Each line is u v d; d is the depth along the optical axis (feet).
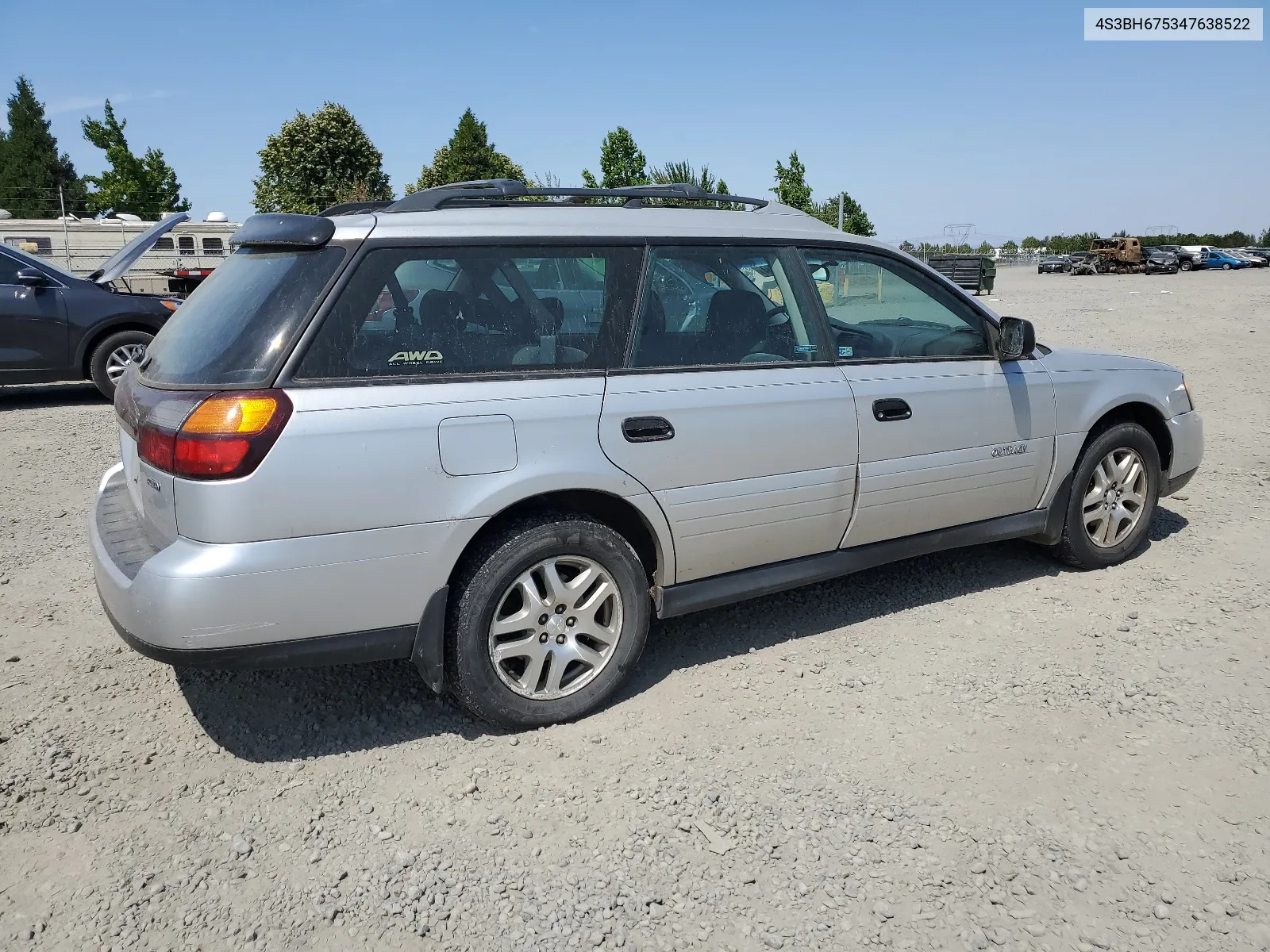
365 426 10.32
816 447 13.14
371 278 10.72
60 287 33.14
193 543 10.01
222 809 10.23
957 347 14.87
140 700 12.54
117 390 12.73
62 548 18.34
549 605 11.58
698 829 9.78
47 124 228.02
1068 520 16.07
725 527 12.64
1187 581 15.99
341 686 12.90
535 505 11.64
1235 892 8.71
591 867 9.27
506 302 11.42
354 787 10.63
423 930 8.49
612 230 12.21
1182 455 17.31
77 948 8.29
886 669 13.15
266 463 9.90
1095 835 9.55
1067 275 176.35
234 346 10.34
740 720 11.90
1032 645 13.75
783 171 104.12
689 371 12.37
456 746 11.44
